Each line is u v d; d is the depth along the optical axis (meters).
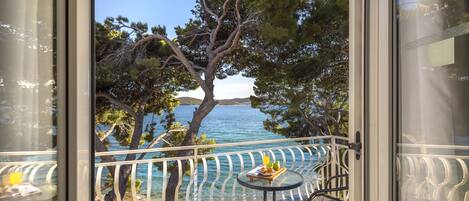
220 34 5.52
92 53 1.17
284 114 5.69
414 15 1.49
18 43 1.06
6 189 1.05
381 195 1.51
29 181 1.07
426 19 1.47
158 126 5.39
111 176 5.16
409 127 1.48
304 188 4.66
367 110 1.60
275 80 5.57
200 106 5.52
